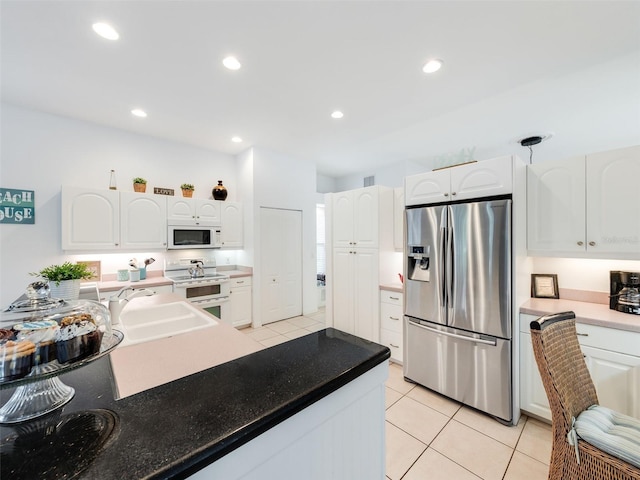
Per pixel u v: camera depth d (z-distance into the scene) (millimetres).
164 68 2203
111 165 3393
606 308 2041
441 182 2379
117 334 959
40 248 2973
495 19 1719
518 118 3158
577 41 1907
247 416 583
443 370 2328
